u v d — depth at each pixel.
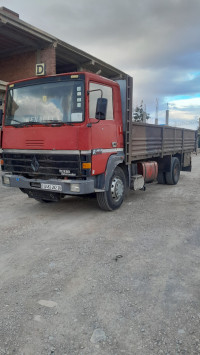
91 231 4.89
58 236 4.66
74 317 2.60
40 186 5.39
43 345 2.27
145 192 8.39
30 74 12.67
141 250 4.07
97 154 5.26
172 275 3.34
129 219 5.59
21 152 5.64
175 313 2.64
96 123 5.16
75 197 7.60
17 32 10.71
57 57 13.30
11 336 2.37
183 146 10.66
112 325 2.49
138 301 2.83
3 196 7.66
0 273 3.43
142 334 2.38
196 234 4.72
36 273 3.42
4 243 4.35
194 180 10.95
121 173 6.39
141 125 7.03
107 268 3.53
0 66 13.54
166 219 5.57
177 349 2.22
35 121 5.43
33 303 2.82
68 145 5.03
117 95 6.09
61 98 5.17
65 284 3.16
